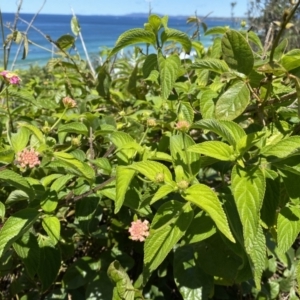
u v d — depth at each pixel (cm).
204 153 36
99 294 46
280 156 35
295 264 56
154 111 60
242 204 32
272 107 45
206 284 43
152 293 50
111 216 54
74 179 49
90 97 67
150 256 35
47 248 42
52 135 61
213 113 45
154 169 37
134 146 44
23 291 54
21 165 40
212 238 42
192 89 56
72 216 55
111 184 43
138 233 37
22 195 40
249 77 40
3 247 36
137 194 42
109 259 49
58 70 97
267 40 66
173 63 46
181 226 35
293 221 35
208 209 33
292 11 36
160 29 54
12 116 63
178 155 40
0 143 51
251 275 41
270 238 55
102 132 50
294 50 42
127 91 72
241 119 48
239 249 37
